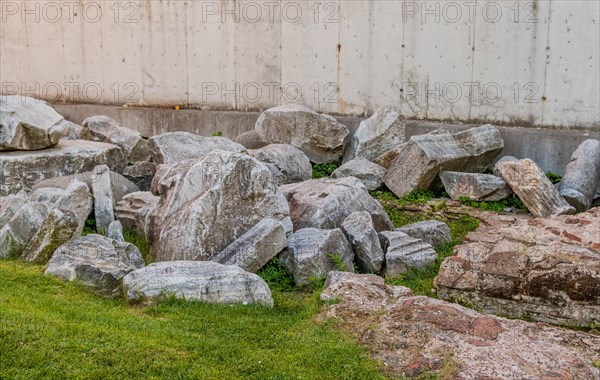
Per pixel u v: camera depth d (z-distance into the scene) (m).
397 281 6.43
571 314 5.35
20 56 15.60
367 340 4.63
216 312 5.28
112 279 5.76
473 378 4.06
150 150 9.86
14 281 5.86
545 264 5.59
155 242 6.87
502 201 8.76
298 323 5.06
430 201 8.89
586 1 9.48
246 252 6.28
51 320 4.78
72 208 7.26
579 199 8.25
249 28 12.50
